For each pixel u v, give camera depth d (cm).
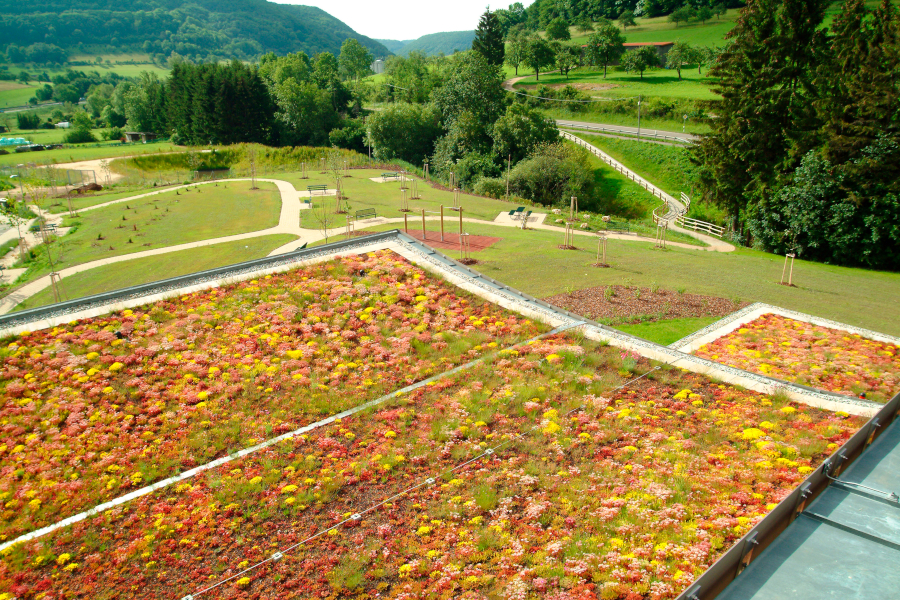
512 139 7406
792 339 2484
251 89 9956
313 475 1588
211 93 9831
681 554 1226
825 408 1842
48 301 3391
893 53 3991
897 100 3881
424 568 1247
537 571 1214
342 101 12125
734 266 3738
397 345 2297
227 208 5275
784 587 657
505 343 2314
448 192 5966
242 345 2233
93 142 11869
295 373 2084
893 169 3919
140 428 1798
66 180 7256
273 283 2692
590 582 1191
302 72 13238
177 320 2358
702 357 2242
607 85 10806
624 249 3981
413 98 11531
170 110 10956
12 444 1720
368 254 3033
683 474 1507
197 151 8700
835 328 2628
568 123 9288
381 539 1355
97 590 1245
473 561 1266
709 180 5303
